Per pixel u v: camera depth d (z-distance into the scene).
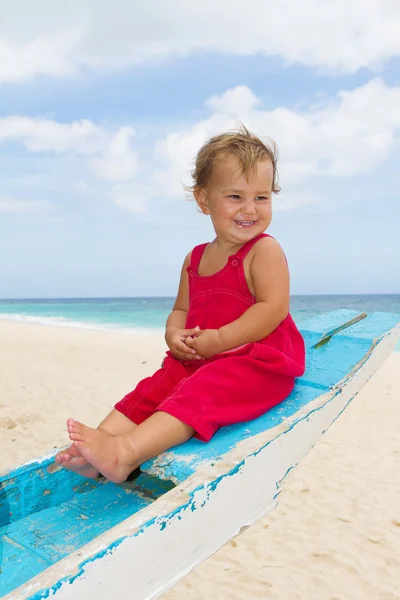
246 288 2.23
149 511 1.49
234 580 3.66
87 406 8.00
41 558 1.51
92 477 1.89
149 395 2.12
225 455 1.77
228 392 1.98
